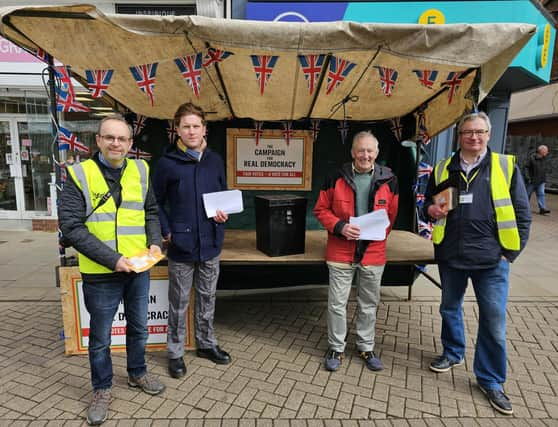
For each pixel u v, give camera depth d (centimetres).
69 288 296
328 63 269
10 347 317
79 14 210
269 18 511
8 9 204
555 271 555
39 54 260
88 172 217
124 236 224
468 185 253
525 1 520
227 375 283
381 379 281
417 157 416
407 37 221
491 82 244
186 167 264
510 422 238
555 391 271
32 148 788
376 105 370
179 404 250
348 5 507
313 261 310
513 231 243
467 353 320
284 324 375
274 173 424
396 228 441
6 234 752
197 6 566
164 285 310
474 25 219
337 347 296
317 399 257
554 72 1271
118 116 221
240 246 356
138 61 265
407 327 369
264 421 236
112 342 308
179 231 265
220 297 447
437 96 335
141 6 607
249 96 349
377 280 288
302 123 418
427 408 250
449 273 275
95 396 238
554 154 1495
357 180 280
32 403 248
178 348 280
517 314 401
